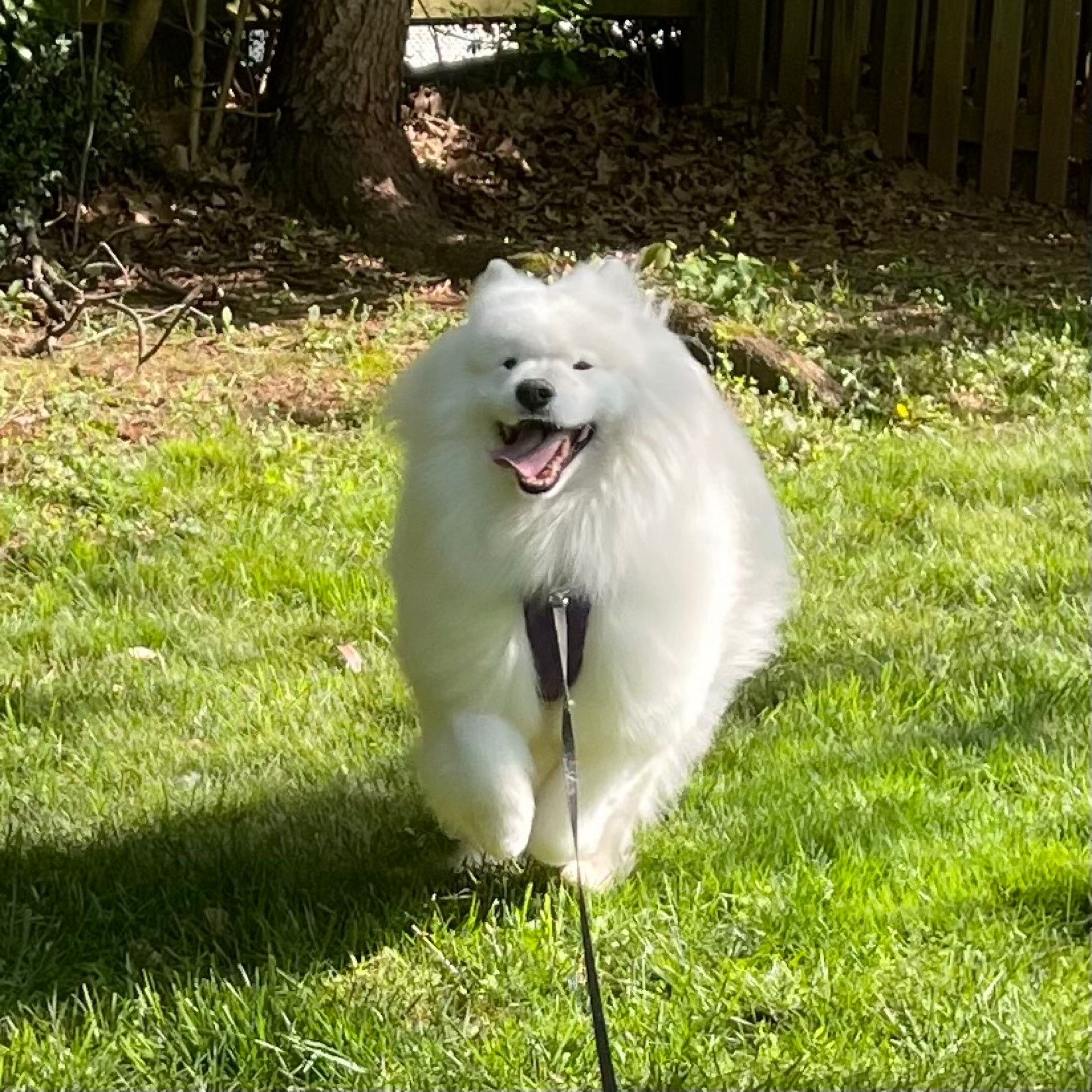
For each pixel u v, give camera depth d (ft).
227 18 25.22
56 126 22.13
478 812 8.63
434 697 8.88
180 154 23.63
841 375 17.95
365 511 14.07
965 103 26.63
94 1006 8.45
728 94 27.89
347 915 9.12
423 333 18.99
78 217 21.95
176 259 22.04
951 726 10.90
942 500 14.67
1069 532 13.92
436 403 8.68
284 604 12.78
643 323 8.93
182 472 14.64
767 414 16.61
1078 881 9.17
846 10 26.78
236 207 23.26
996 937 8.85
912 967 8.64
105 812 10.07
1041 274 22.63
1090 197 26.58
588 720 8.82
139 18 23.38
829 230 24.67
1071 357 18.67
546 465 8.39
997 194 26.53
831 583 13.00
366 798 10.27
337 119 23.32
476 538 8.56
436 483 8.62
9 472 14.38
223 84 23.89
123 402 16.52
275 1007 8.41
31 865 9.49
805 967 8.67
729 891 9.30
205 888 9.37
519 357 8.57
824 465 15.47
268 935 8.90
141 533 13.67
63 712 11.20
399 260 22.52
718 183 25.86
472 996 8.61
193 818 10.03
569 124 26.71
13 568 13.15
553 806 8.96
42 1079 8.04
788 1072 8.00
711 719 9.64
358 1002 8.50
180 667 11.76
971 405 17.78
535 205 24.88
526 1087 8.04
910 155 27.04
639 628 8.64
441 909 9.25
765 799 10.09
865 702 11.25
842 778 10.30
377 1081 8.08
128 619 12.37
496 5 27.07
